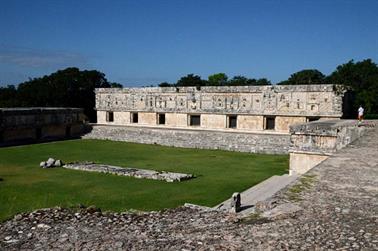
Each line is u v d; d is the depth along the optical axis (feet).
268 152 128.77
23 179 84.02
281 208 26.40
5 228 27.68
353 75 234.58
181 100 167.12
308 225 23.32
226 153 130.00
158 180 84.02
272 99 145.69
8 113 150.71
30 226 28.09
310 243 20.80
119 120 186.70
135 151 133.49
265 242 21.40
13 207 59.57
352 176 34.12
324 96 135.13
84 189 74.49
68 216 30.81
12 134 154.92
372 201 27.32
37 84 250.78
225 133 145.07
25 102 238.89
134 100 180.24
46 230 27.09
